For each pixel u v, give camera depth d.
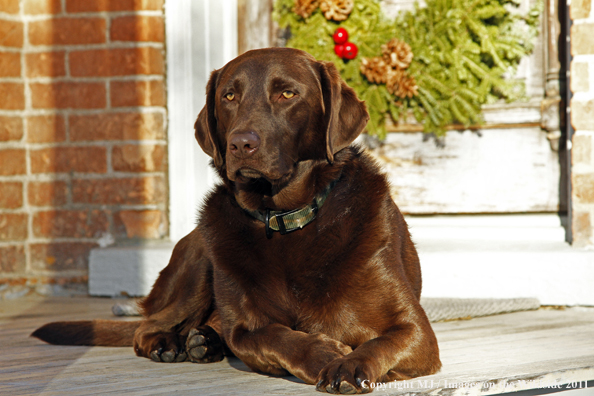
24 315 3.91
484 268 4.14
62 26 4.79
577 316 3.71
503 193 4.67
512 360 2.45
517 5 4.62
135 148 4.73
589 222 4.02
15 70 4.81
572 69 3.98
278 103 2.32
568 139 4.22
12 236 4.81
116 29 4.72
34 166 4.85
